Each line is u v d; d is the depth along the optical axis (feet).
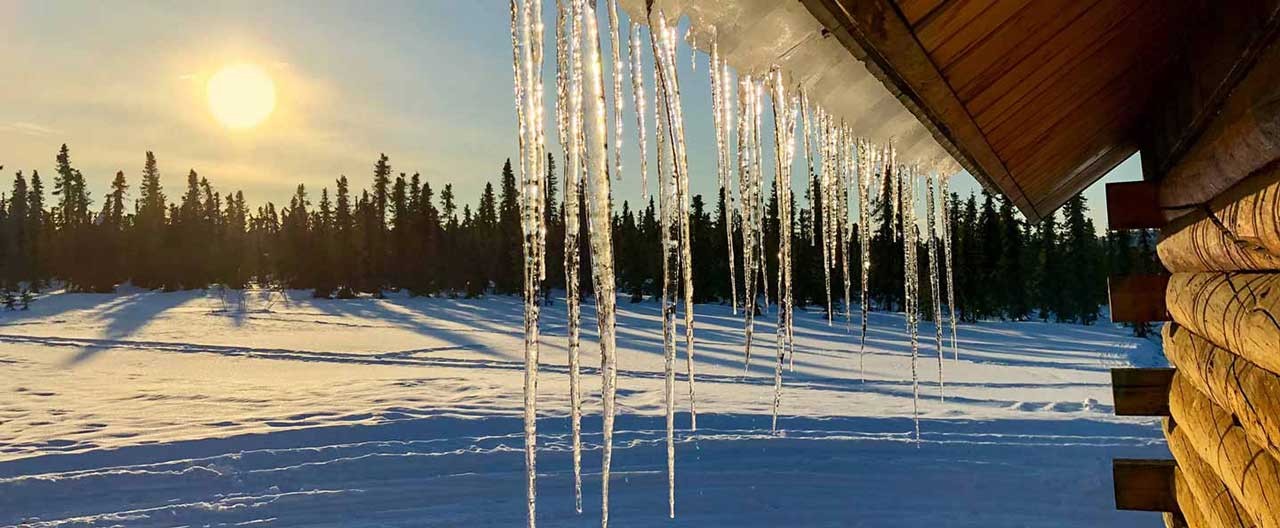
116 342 76.89
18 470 23.11
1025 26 4.14
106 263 162.40
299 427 27.94
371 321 106.01
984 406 34.86
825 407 33.96
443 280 162.50
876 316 96.68
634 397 38.14
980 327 89.56
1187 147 6.71
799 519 20.10
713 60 3.77
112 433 27.81
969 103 5.21
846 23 3.38
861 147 6.66
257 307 129.39
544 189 4.21
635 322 96.17
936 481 22.61
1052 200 11.94
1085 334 83.30
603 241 4.12
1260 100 4.19
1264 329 4.24
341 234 166.20
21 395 38.63
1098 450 25.18
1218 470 6.31
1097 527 19.42
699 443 26.17
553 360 60.03
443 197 181.68
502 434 27.84
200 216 183.32
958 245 102.99
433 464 23.70
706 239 83.82
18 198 168.25
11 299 121.19
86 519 19.66
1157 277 9.66
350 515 20.24
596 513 20.42
